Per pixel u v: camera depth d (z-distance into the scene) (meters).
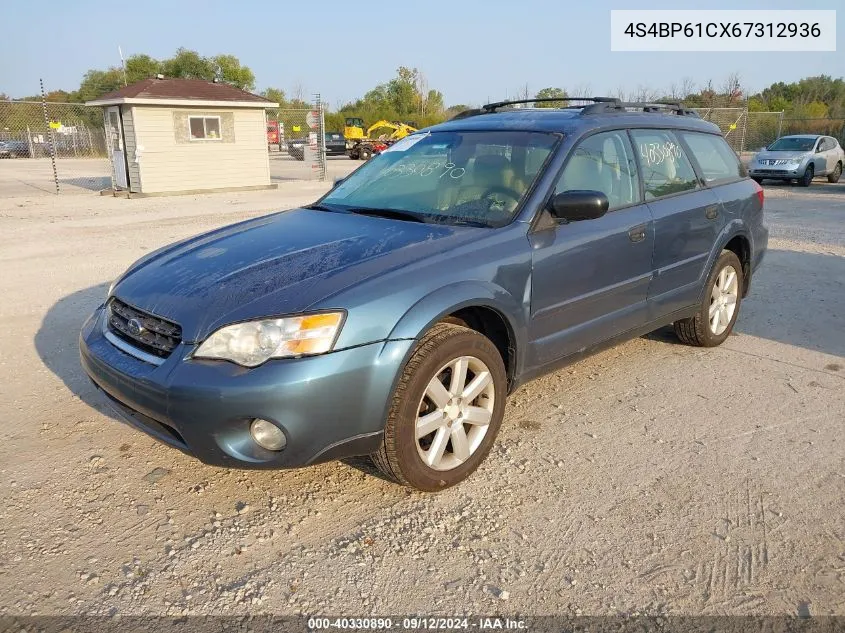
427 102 64.25
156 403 2.73
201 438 2.67
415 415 2.91
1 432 3.69
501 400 3.32
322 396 2.64
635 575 2.62
